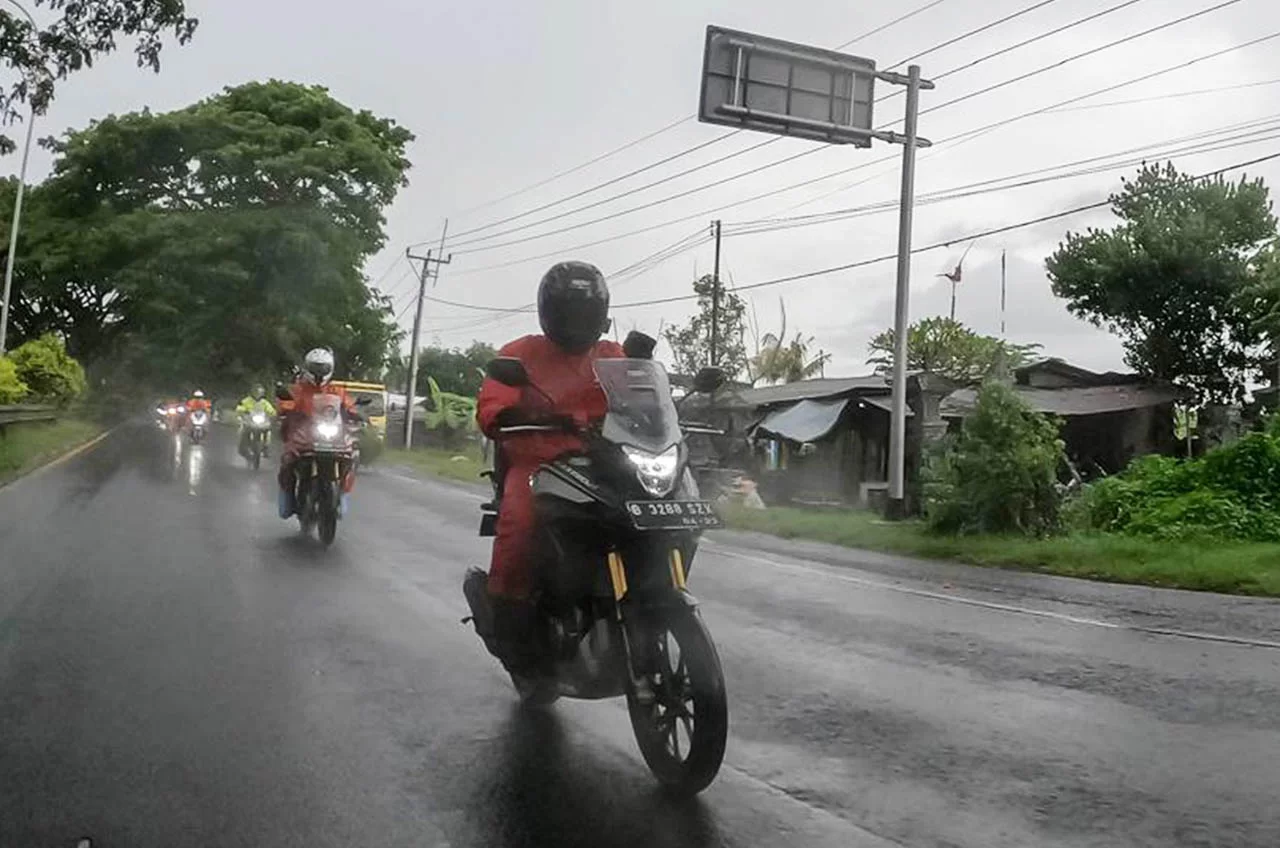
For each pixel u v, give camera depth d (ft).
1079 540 48.83
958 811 15.62
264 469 79.15
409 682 22.39
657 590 16.16
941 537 52.26
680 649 16.11
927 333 145.48
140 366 168.66
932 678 23.48
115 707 20.26
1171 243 108.78
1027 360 78.69
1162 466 60.59
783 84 65.26
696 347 150.61
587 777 17.01
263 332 167.63
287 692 21.47
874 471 92.89
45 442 87.81
